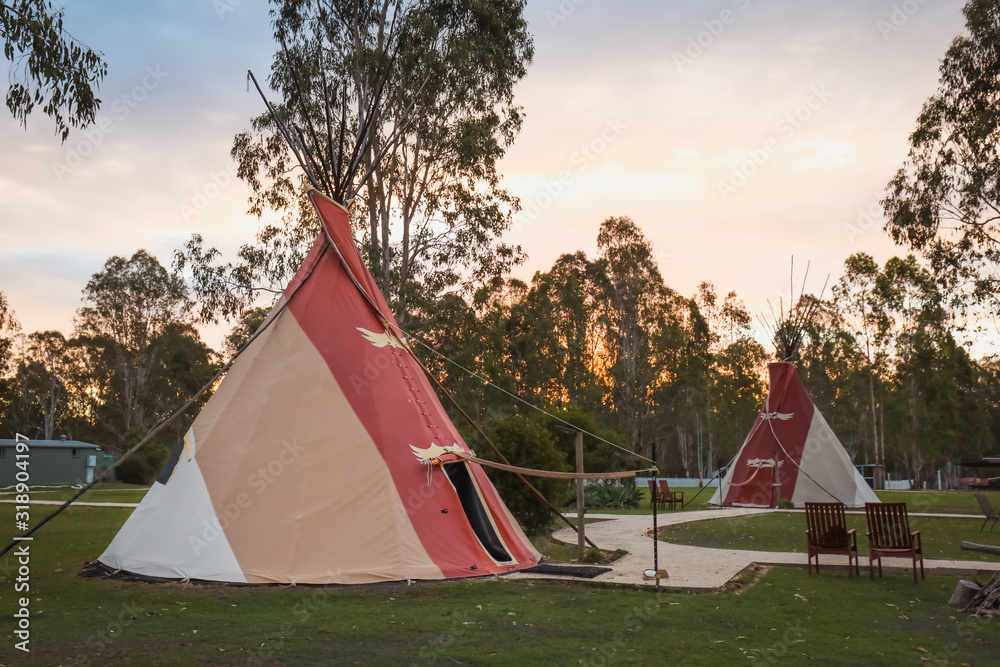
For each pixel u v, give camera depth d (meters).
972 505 27.98
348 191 14.73
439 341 28.83
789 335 29.45
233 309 25.66
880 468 46.84
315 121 22.12
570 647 6.65
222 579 9.73
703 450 66.50
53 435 54.72
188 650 6.44
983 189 23.59
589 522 20.97
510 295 51.28
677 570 11.45
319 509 10.38
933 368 47.06
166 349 45.78
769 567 12.20
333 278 12.94
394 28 21.59
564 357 48.59
